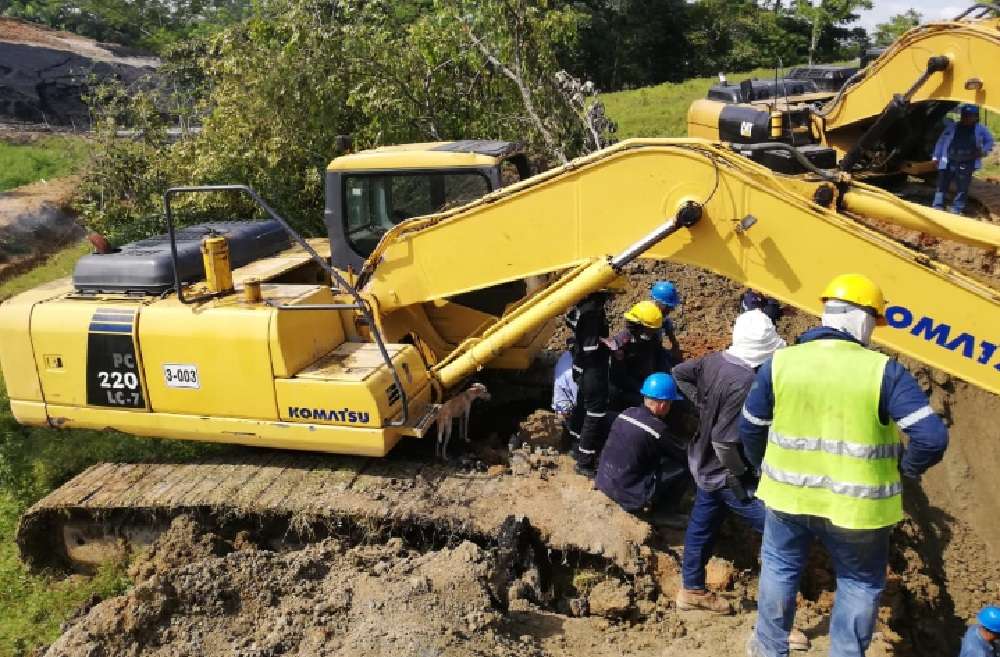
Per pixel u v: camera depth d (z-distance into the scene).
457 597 4.48
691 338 8.45
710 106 10.59
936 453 3.20
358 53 10.91
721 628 4.59
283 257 6.84
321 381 5.31
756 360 4.36
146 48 42.97
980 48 8.62
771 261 4.41
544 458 5.91
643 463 5.27
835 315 3.54
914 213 4.42
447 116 11.52
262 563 4.70
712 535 4.64
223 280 5.70
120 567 5.63
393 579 4.66
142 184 12.16
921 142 10.70
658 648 4.42
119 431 5.81
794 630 4.44
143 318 5.52
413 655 4.00
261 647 4.19
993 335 4.05
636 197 4.72
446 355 6.52
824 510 3.45
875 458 3.37
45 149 22.09
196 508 5.39
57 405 5.81
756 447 3.78
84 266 5.90
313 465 5.83
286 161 10.80
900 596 5.41
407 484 5.51
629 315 5.98
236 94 10.73
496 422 6.97
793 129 9.72
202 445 6.20
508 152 6.42
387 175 6.22
